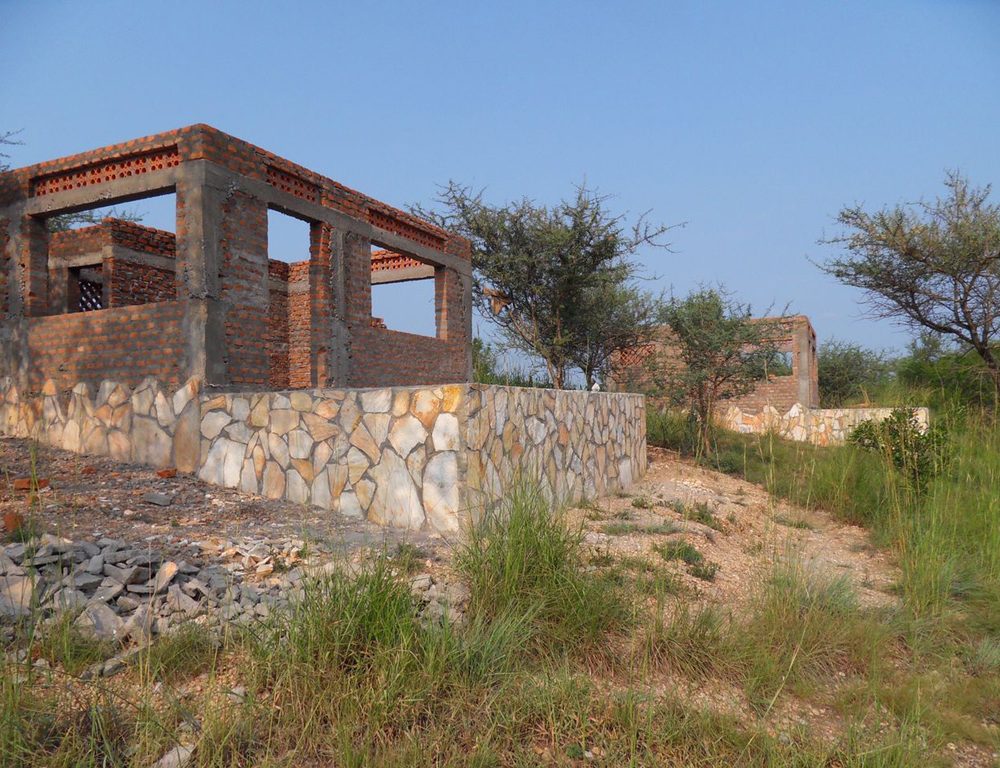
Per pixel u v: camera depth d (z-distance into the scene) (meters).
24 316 9.15
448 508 6.17
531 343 17.88
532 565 4.50
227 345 8.00
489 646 3.66
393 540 5.78
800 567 5.34
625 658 4.08
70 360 8.73
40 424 8.92
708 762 3.20
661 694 3.75
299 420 7.14
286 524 6.18
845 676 4.34
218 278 7.92
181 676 3.44
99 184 8.55
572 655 4.01
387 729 3.14
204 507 6.63
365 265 10.96
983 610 5.61
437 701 3.33
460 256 13.80
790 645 4.42
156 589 4.18
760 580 5.44
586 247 16.81
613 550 5.98
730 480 11.55
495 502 5.96
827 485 9.52
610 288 18.77
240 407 7.50
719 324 13.57
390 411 6.60
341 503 6.84
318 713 3.15
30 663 3.10
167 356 7.99
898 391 16.55
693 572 5.77
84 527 5.45
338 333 10.26
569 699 3.45
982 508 7.43
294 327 16.61
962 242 16.81
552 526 4.84
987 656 4.72
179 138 7.93
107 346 8.42
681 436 14.09
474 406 6.19
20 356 9.18
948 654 4.79
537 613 4.12
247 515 6.49
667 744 3.30
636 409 11.16
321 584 3.99
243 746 2.97
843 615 4.90
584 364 19.47
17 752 2.71
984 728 3.88
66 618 3.52
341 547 5.39
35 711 2.94
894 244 17.36
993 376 15.43
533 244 17.00
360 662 3.41
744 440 14.13
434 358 12.86
